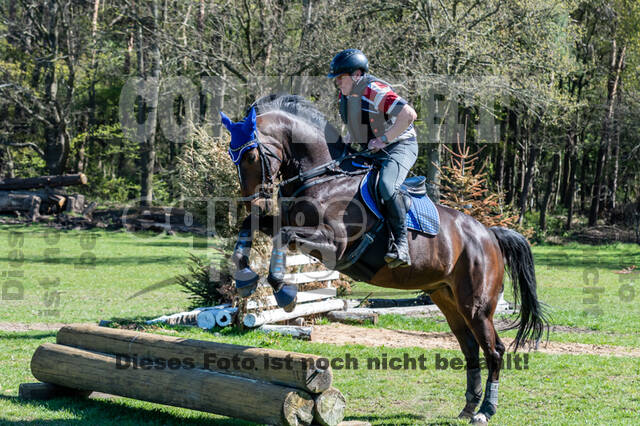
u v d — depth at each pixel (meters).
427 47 24.08
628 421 5.79
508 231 6.44
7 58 37.28
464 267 5.83
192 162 11.14
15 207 32.19
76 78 38.91
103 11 36.66
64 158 37.06
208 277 11.68
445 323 11.76
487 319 5.91
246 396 4.52
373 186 5.20
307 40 23.03
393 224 5.16
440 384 7.05
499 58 23.97
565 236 37.94
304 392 4.46
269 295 9.78
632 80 36.25
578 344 10.17
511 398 6.63
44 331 9.54
